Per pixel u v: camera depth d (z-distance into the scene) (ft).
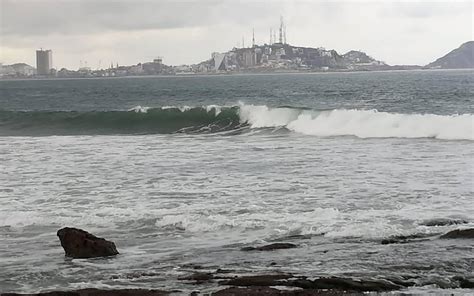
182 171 89.92
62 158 106.11
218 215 62.39
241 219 60.64
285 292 38.68
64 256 50.62
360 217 60.03
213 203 68.03
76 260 49.26
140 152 112.88
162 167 94.02
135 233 57.47
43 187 79.56
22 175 88.74
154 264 47.44
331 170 88.17
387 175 83.15
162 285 41.93
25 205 69.51
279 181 80.43
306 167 91.30
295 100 295.69
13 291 41.98
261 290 39.19
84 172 90.63
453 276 41.81
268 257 48.06
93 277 44.50
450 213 60.95
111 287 42.04
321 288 40.04
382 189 73.87
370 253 48.08
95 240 51.19
